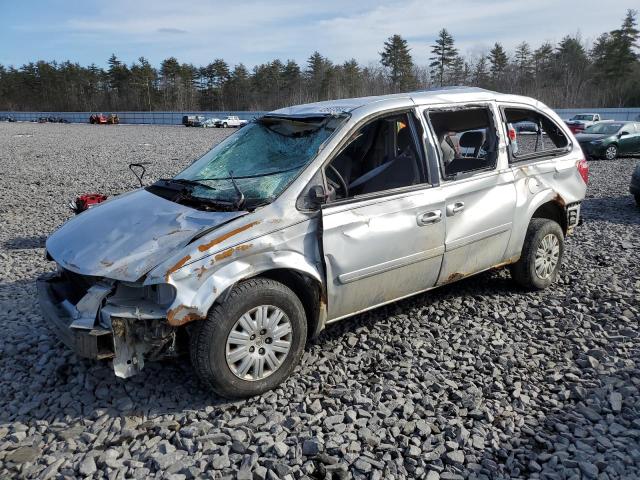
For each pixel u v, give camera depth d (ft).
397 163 13.89
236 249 10.96
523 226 16.48
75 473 9.54
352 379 12.63
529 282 17.42
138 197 13.76
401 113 13.82
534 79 243.60
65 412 11.29
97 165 59.98
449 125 15.06
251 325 11.34
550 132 17.78
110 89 337.52
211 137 119.85
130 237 11.51
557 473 9.56
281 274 12.21
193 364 11.02
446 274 14.80
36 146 88.99
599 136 65.77
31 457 9.94
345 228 12.32
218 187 12.97
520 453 10.13
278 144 13.82
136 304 10.75
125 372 10.80
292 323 11.95
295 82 290.76
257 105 287.48
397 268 13.48
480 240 15.21
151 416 11.17
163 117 223.71
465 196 14.60
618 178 48.29
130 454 10.05
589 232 26.81
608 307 16.55
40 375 12.70
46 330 14.96
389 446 10.21
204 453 10.02
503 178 15.62
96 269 10.82
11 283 19.04
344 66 274.16
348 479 9.44
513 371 13.03
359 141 13.84
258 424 10.87
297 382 12.45
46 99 345.31
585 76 228.63
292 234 11.72
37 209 33.99
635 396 11.89
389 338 14.65
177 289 10.37
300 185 12.10
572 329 15.26
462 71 251.80
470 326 15.46
